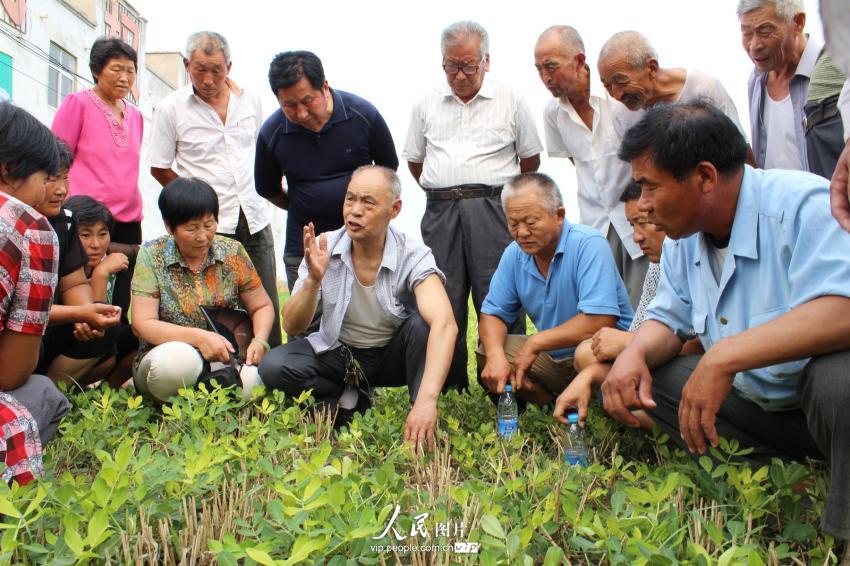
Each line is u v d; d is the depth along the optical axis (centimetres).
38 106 2078
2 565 218
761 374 290
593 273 417
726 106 466
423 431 352
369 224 404
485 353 447
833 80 421
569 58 490
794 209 273
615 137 499
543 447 390
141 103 2584
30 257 277
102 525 219
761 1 450
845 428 244
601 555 252
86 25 2275
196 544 237
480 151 511
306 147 516
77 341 438
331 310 427
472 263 510
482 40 501
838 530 244
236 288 466
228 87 577
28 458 276
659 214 285
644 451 366
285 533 231
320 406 434
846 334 249
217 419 374
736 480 270
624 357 315
